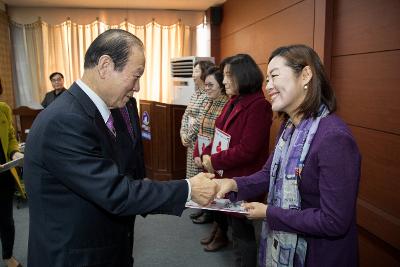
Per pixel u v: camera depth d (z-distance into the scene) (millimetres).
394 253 1604
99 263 991
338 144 912
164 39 5234
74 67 5125
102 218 993
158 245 2615
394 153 1589
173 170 3930
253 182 1287
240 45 4000
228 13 4465
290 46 1054
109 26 5105
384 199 1661
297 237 1049
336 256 988
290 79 1016
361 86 1838
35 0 4562
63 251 947
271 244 1154
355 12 1880
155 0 4555
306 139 1009
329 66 2133
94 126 938
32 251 1007
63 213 949
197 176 1089
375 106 1721
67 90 994
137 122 2029
